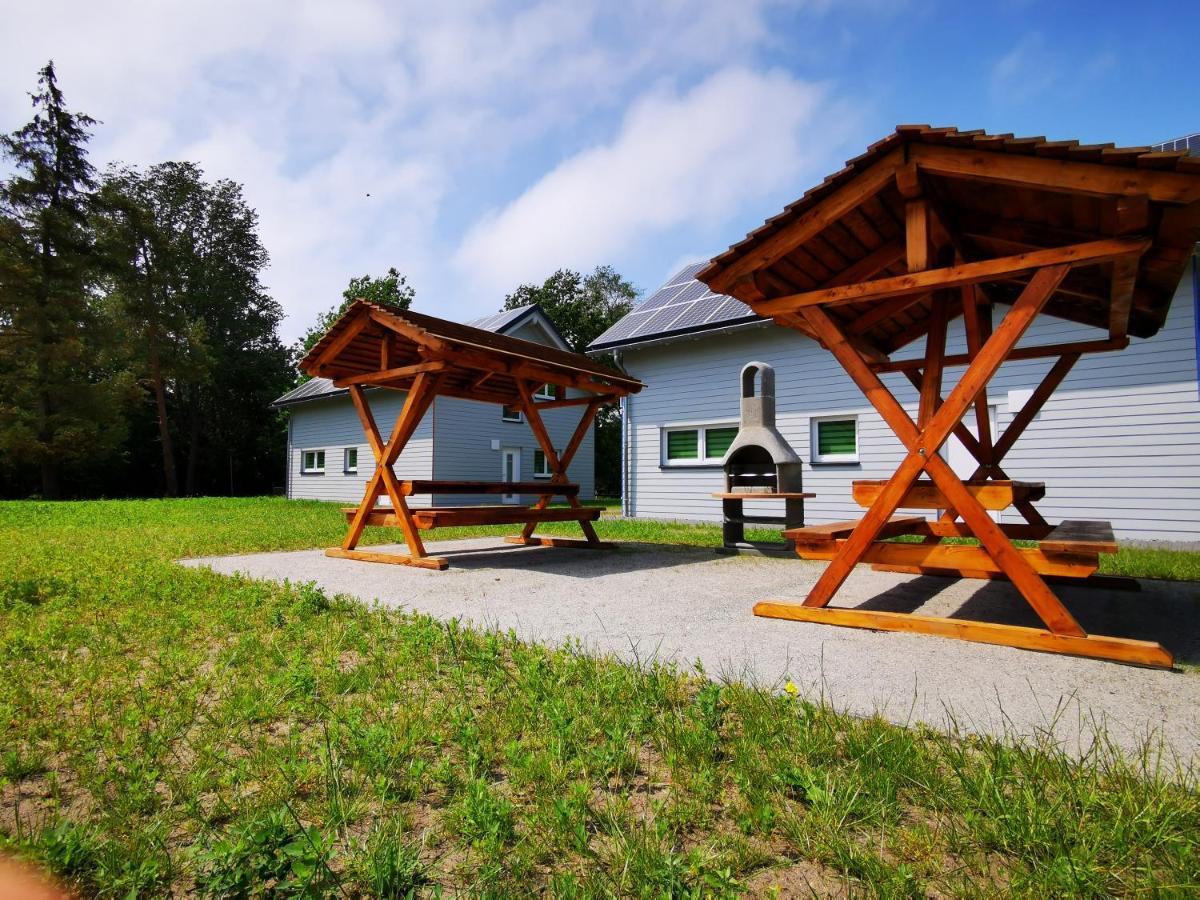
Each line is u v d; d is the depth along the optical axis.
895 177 4.02
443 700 2.99
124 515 15.42
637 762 2.40
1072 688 3.08
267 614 4.71
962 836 1.90
